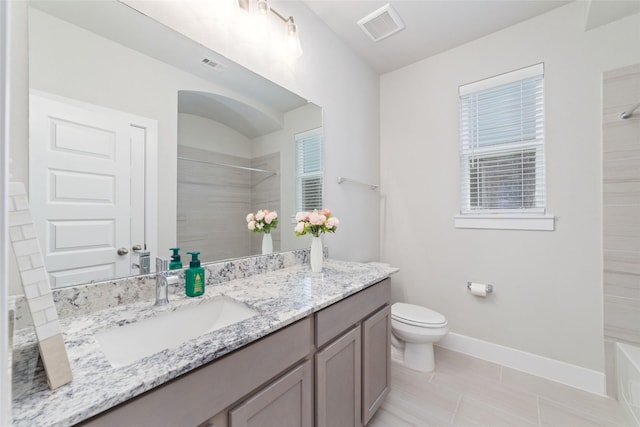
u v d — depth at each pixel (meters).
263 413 0.79
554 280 1.80
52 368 0.51
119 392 0.50
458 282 2.18
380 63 2.42
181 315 0.95
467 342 2.12
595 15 1.56
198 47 1.21
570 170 1.75
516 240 1.94
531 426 1.39
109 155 0.95
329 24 1.93
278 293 1.11
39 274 0.53
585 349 1.70
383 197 2.59
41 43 0.82
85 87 0.90
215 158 1.29
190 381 0.62
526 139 1.92
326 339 1.04
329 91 1.97
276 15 1.56
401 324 1.87
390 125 2.56
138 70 1.03
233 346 0.69
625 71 1.57
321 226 1.49
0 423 0.28
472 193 2.15
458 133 2.18
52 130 0.83
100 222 0.92
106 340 0.76
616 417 1.44
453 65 2.21
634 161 1.55
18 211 0.54
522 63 1.90
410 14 1.82
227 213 1.34
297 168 1.72
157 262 0.99
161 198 1.09
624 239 1.58
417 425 1.41
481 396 1.62
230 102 1.35
